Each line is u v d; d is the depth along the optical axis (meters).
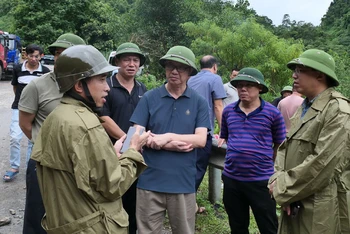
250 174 2.81
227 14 18.20
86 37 26.83
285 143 2.36
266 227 2.85
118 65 3.23
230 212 3.02
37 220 2.68
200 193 4.59
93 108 1.92
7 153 5.96
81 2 28.84
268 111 2.87
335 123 2.00
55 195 1.77
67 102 1.83
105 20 28.11
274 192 2.18
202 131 2.68
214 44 14.49
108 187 1.75
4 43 18.30
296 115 2.35
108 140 1.79
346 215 2.05
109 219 1.81
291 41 15.72
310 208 2.06
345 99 2.09
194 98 2.72
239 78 2.82
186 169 2.62
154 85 11.91
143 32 18.27
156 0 18.30
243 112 2.92
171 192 2.57
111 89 3.16
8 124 8.41
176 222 2.64
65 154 1.71
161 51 17.72
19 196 4.25
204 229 3.68
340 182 2.05
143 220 2.63
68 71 1.81
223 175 3.00
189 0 19.20
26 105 2.76
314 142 2.10
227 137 3.19
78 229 1.73
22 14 28.72
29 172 2.70
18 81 4.58
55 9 28.64
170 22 18.38
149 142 2.52
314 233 2.04
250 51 13.69
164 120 2.66
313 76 2.18
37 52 4.59
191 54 2.66
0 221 3.55
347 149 1.99
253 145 2.82
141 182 2.63
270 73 13.46
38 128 2.81
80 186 1.68
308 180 2.01
